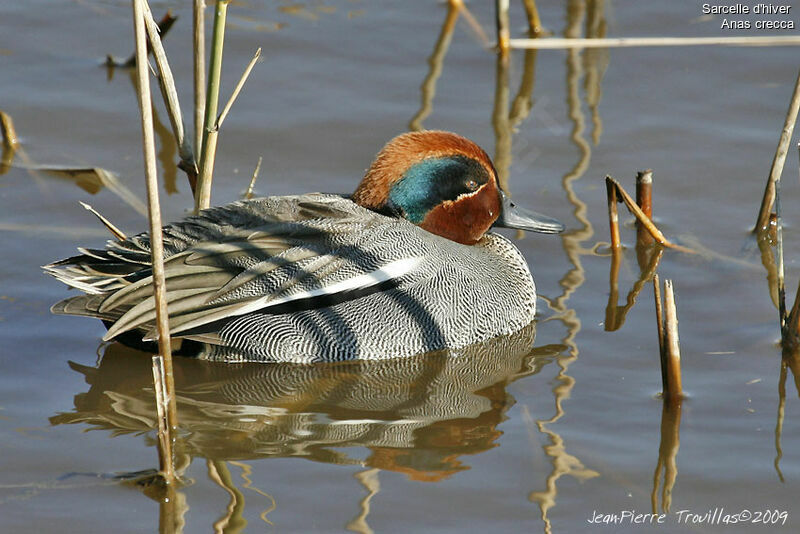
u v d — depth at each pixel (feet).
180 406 36.91
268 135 52.26
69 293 42.55
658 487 32.22
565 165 50.78
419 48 59.11
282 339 39.83
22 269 43.39
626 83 56.49
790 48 58.34
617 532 30.25
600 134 52.70
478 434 35.19
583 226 47.65
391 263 40.81
